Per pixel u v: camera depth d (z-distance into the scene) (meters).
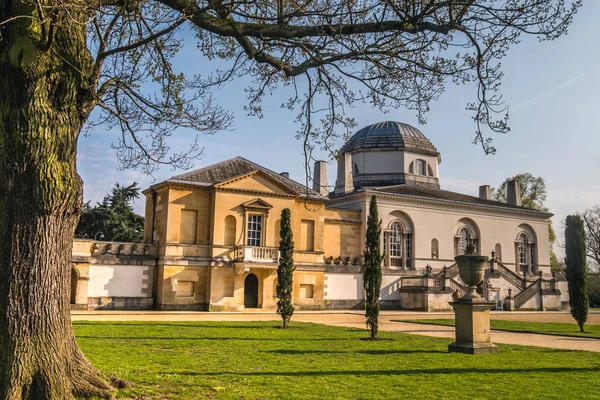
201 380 10.51
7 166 7.66
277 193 41.66
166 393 9.23
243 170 42.50
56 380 7.80
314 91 12.49
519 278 53.72
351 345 17.70
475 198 59.47
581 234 27.34
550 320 35.16
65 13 7.91
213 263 38.56
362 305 46.41
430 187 59.03
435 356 15.12
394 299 48.12
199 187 39.31
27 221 7.77
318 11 10.16
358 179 58.69
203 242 39.16
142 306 37.47
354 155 59.88
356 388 10.17
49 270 7.96
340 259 46.22
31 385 7.61
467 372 12.35
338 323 28.77
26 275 7.75
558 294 54.47
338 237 47.44
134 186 63.00
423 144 59.50
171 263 37.75
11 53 7.45
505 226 56.81
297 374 11.58
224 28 10.18
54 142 7.83
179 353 14.68
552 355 15.91
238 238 39.78
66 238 8.29
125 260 37.16
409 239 50.78
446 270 47.94
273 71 12.80
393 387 10.38
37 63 7.61
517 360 14.54
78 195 8.32
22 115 7.62
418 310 46.22
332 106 12.59
